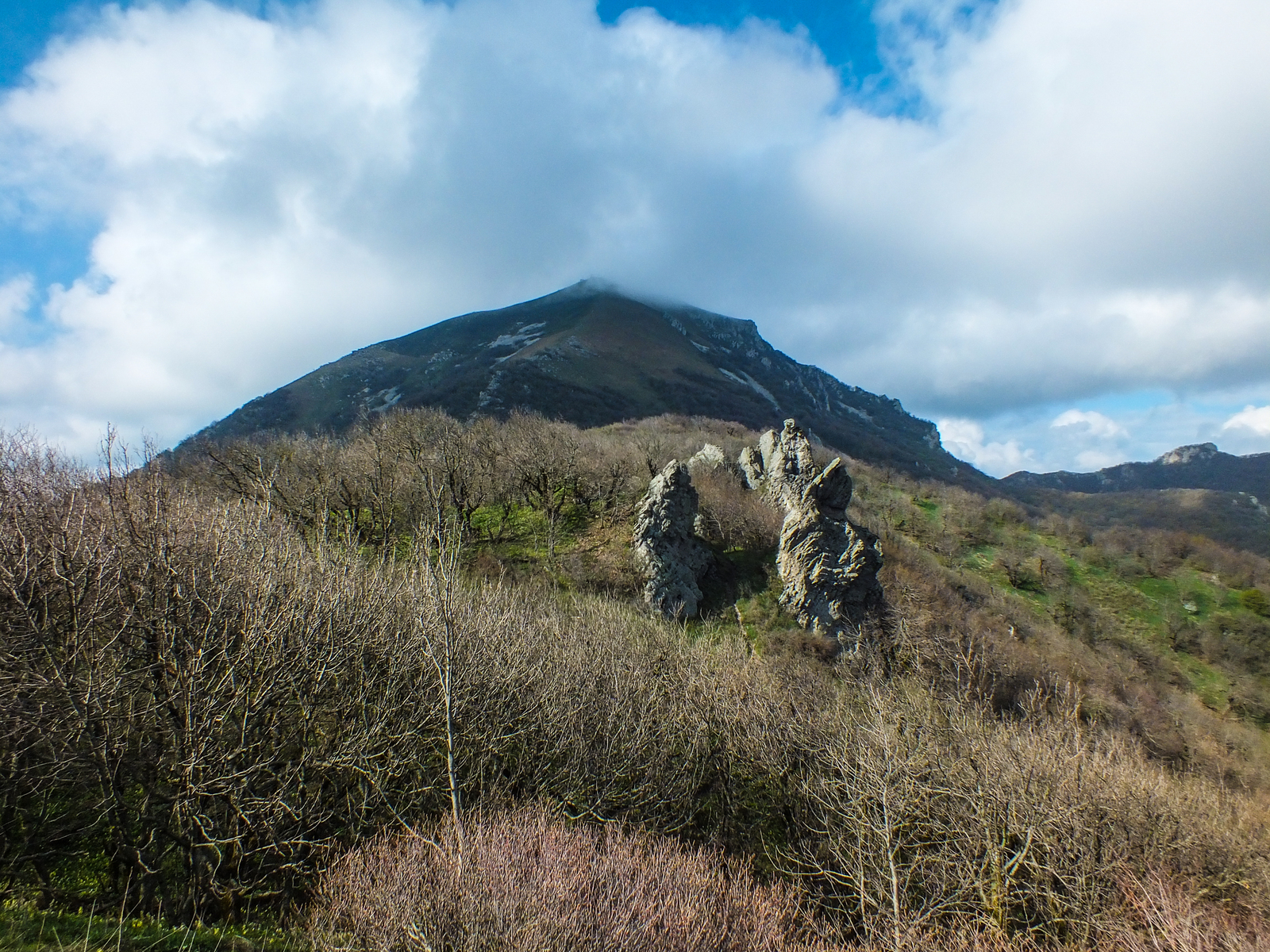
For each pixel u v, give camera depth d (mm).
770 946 11953
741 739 21734
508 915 9367
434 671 16453
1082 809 17125
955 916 15773
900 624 34719
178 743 12430
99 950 9664
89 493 15258
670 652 25656
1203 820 19344
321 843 13750
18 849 12008
